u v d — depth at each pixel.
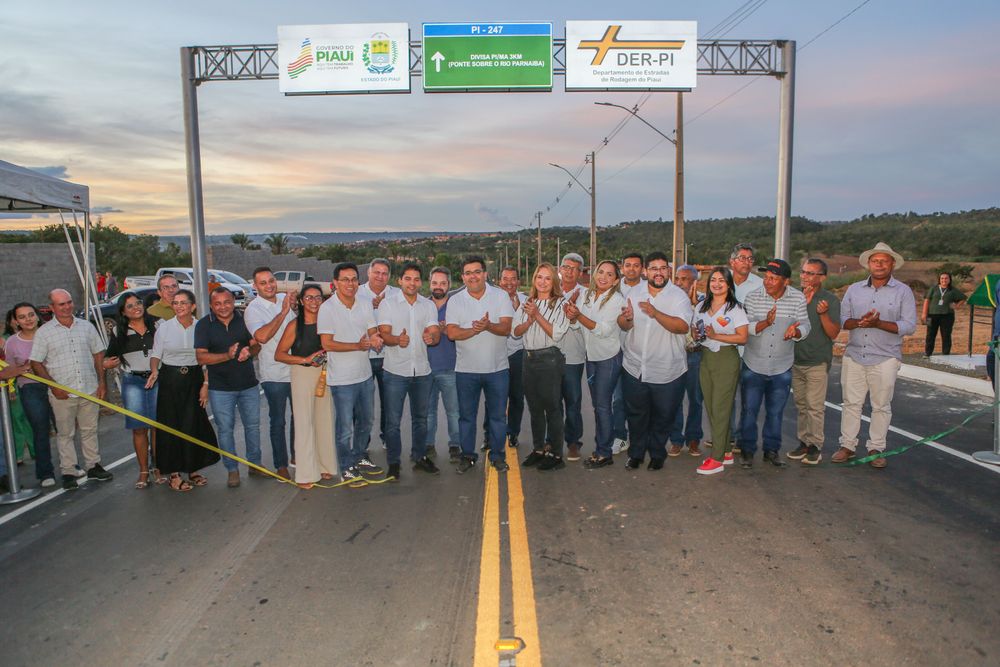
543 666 3.29
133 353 6.11
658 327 6.05
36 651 3.54
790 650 3.38
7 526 5.32
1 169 8.14
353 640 3.55
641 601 3.88
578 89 13.31
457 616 3.77
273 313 6.28
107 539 5.00
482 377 6.21
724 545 4.61
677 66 13.24
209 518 5.38
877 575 4.14
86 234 10.09
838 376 11.36
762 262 46.19
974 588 3.97
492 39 13.19
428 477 6.28
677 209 18.88
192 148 13.21
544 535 4.84
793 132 13.77
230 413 6.14
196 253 13.34
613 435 6.52
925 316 12.97
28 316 6.16
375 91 13.16
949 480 5.88
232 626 3.73
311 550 4.70
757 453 6.84
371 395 6.29
